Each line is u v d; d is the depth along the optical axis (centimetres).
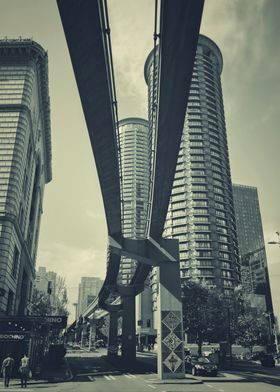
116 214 3391
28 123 5453
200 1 1467
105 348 13662
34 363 3103
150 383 2620
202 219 12644
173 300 3189
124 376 3192
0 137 5053
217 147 14200
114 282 6350
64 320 3306
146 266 4969
